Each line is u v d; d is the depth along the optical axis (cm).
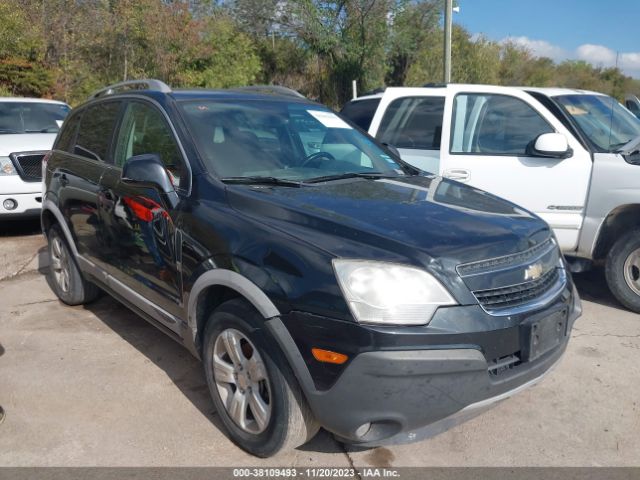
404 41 3172
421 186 381
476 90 600
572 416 358
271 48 3347
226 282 303
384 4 3088
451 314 265
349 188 356
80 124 507
